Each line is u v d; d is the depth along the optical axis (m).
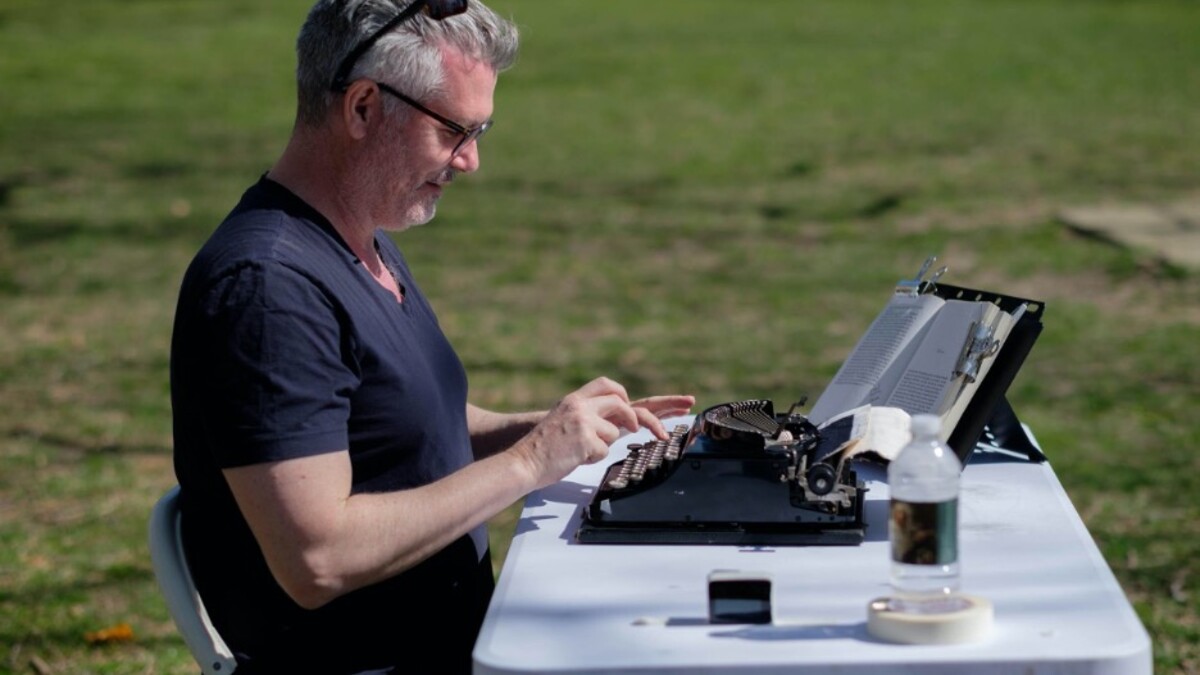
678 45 19.92
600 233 10.26
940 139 13.52
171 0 25.06
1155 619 4.36
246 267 2.21
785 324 7.87
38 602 4.57
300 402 2.17
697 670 1.81
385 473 2.38
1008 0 25.08
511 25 2.46
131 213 10.96
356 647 2.35
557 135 14.09
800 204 11.07
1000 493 2.54
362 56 2.33
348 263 2.37
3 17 22.80
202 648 2.33
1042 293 8.43
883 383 2.69
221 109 15.37
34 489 5.55
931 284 2.90
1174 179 11.50
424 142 2.38
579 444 2.34
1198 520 5.11
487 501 2.27
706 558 2.24
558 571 2.20
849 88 16.52
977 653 1.83
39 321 8.08
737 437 2.36
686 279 8.95
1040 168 12.12
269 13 23.28
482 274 9.13
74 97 16.12
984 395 2.55
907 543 1.93
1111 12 23.06
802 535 2.31
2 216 10.84
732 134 14.04
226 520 2.32
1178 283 8.55
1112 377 6.86
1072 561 2.19
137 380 6.99
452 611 2.46
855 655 1.83
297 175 2.42
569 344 7.55
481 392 6.71
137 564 4.88
